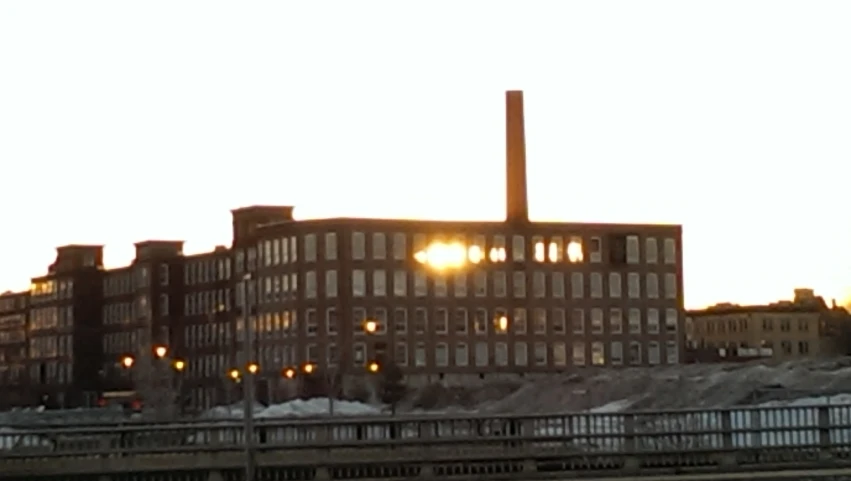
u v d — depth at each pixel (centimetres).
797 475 5109
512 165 19350
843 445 5416
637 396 12244
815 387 10400
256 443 5072
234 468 5034
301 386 18400
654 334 19738
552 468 5253
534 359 19050
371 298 18388
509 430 5906
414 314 18525
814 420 6091
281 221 19750
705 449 5309
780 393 10062
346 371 18150
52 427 5744
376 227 18488
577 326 19338
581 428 6531
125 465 4997
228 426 5366
